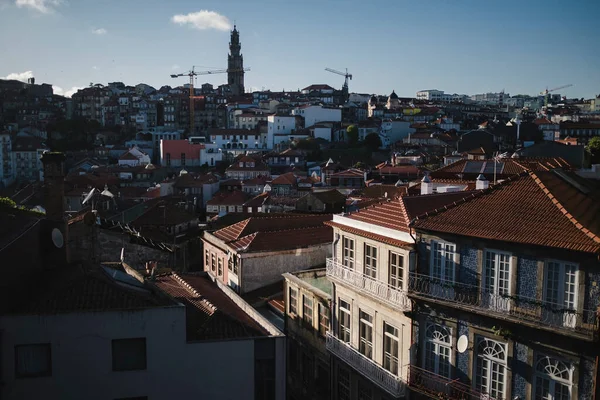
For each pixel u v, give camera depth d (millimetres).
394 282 31547
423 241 29516
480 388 27406
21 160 194750
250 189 142375
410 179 121000
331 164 149125
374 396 33062
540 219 26031
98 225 59906
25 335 23688
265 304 45844
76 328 24156
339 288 36531
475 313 26750
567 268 24047
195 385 25453
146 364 24875
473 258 27406
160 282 36281
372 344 33562
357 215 36156
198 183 142000
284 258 47562
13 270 25797
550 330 23922
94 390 24406
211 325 26922
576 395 23656
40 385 23844
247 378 26016
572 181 30922
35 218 29547
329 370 38188
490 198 29266
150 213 81625
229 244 49000
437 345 29219
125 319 24531
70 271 27484
